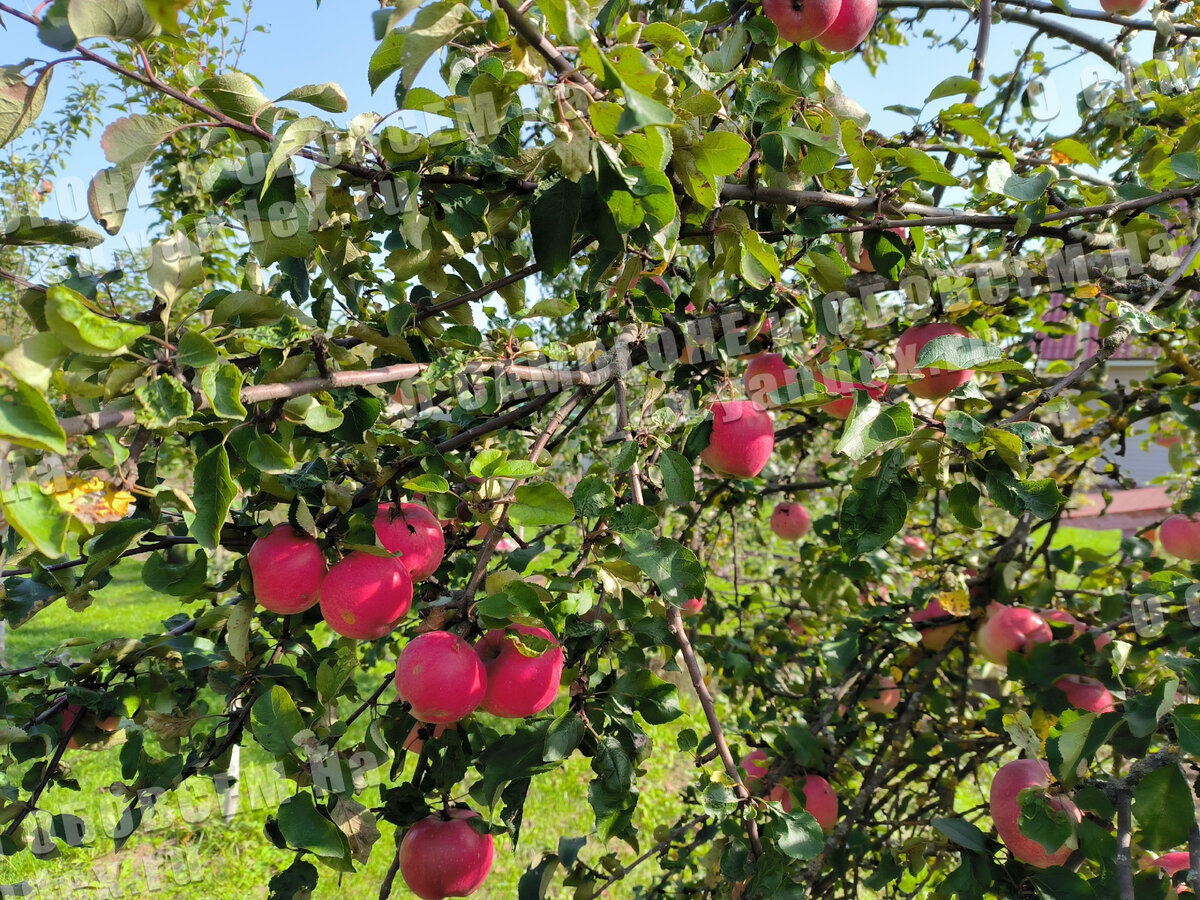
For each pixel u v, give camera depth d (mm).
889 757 2570
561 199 1483
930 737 2584
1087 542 11711
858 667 2740
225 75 1257
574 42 1003
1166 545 2830
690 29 1629
